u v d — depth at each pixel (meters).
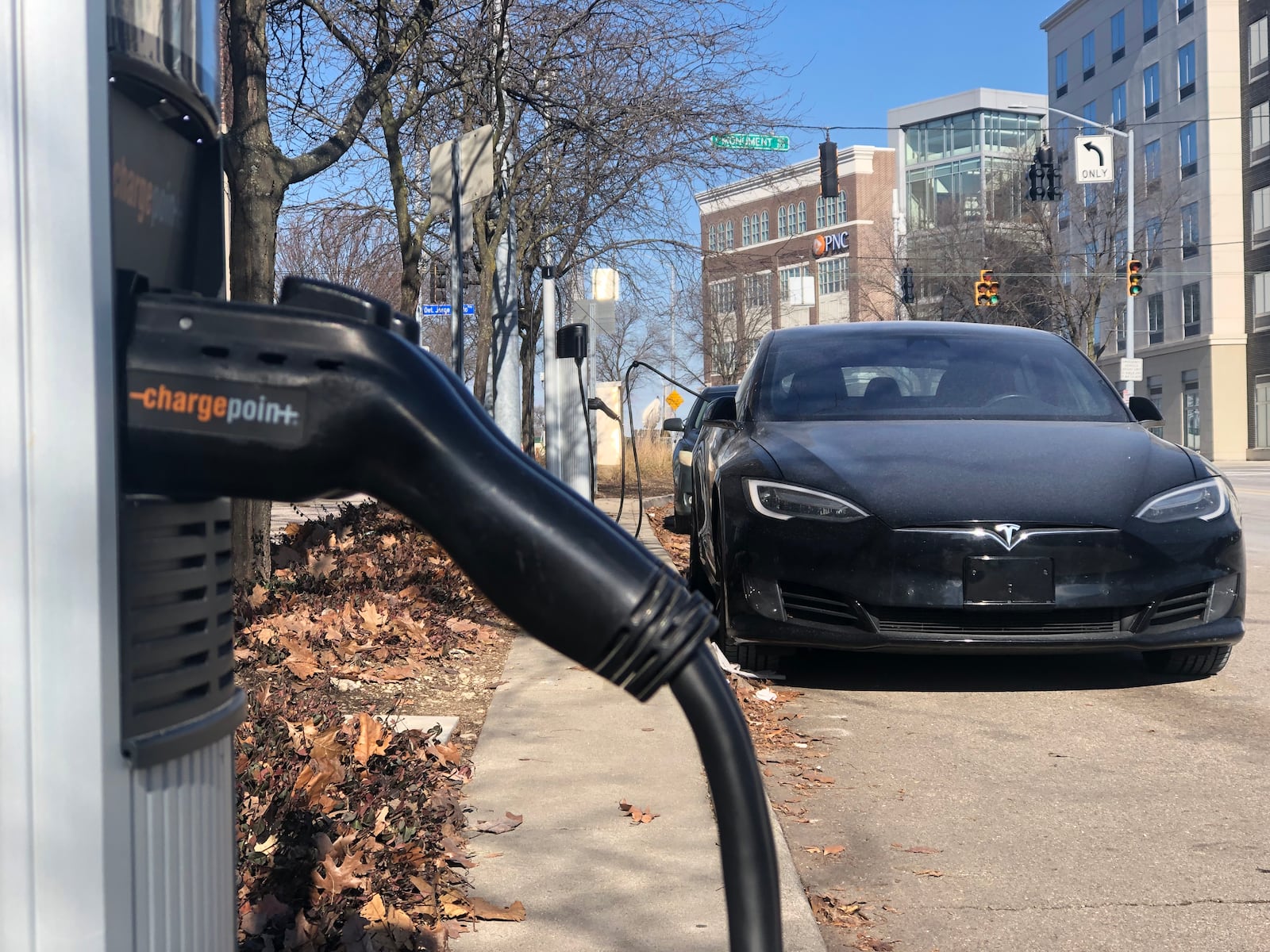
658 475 24.52
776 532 5.42
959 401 6.46
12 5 0.77
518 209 14.20
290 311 0.84
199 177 1.01
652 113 13.21
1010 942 3.01
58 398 0.78
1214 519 5.44
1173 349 50.50
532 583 0.81
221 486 0.83
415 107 9.75
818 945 2.82
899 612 5.29
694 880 3.18
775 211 89.88
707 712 0.81
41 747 0.77
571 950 2.77
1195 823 3.88
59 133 0.78
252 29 6.33
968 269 49.94
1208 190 47.28
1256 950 2.96
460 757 4.18
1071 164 48.47
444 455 0.83
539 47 11.85
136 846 0.81
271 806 2.97
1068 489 5.36
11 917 0.77
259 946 2.60
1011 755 4.64
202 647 0.90
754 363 7.13
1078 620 5.29
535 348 20.11
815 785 4.26
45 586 0.77
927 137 81.62
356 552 8.14
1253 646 6.82
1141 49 52.25
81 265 0.78
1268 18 44.75
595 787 3.94
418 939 2.79
